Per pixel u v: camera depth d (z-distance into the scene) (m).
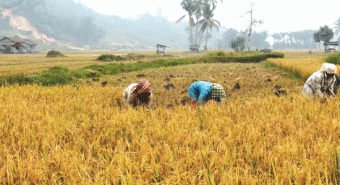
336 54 16.64
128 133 2.97
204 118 3.48
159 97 7.66
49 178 2.14
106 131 3.02
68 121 3.39
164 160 2.23
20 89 7.21
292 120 3.15
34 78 11.66
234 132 2.84
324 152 2.18
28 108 4.26
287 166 1.99
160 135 2.87
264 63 24.19
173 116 3.62
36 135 2.87
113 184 1.94
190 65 23.67
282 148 2.24
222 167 2.08
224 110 3.78
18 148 2.69
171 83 10.55
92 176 2.12
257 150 2.34
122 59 38.84
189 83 11.05
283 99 4.66
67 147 2.64
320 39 77.19
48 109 4.27
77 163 2.16
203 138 2.68
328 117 3.26
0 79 10.83
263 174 1.98
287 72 15.07
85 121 3.39
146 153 2.33
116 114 3.68
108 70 17.75
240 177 1.90
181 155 2.38
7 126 3.22
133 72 17.64
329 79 5.10
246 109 3.99
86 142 2.84
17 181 2.06
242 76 13.16
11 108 4.16
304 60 18.70
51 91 6.73
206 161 2.19
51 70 14.26
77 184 1.93
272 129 2.99
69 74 13.39
